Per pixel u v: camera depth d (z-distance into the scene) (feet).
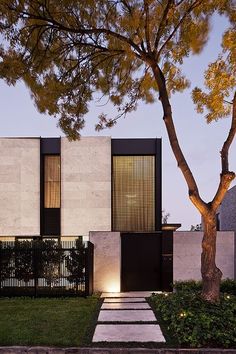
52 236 62.03
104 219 61.36
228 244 51.70
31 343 24.32
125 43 34.53
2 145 62.54
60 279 45.80
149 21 33.71
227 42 31.68
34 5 32.14
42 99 38.24
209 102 33.78
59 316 32.19
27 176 62.34
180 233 52.54
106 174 61.87
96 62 38.29
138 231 56.95
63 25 33.81
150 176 62.44
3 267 45.91
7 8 31.32
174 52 34.50
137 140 62.28
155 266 54.13
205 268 30.63
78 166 62.08
